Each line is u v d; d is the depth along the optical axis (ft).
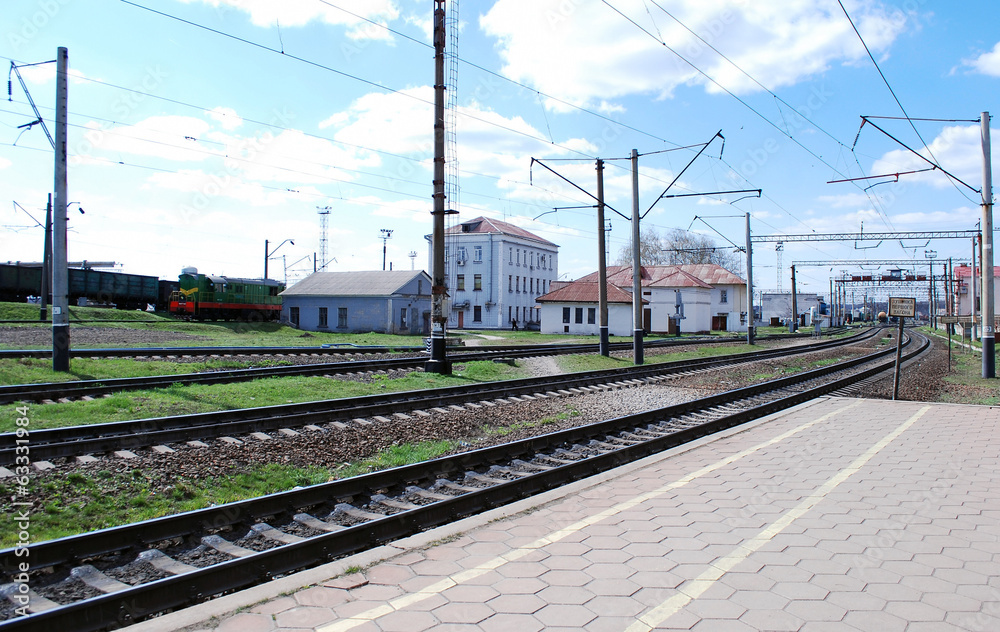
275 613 13.48
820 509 20.99
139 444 27.81
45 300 112.88
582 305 184.96
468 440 33.91
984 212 72.38
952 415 41.45
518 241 239.09
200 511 18.71
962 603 14.07
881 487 23.75
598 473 27.68
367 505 22.44
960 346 151.12
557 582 15.20
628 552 17.17
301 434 31.76
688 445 31.68
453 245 231.71
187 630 12.72
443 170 61.36
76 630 13.03
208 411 36.99
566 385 55.42
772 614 13.56
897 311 50.90
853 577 15.48
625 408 46.44
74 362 54.13
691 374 72.38
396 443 32.35
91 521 20.01
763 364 90.48
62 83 49.34
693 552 17.17
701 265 266.77
